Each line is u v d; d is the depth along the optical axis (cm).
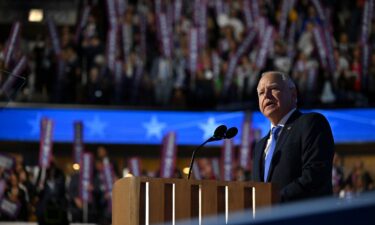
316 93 2791
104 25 2961
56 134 2770
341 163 2684
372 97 2773
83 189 2550
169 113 2802
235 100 2798
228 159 2638
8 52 2450
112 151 2795
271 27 2894
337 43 2898
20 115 2767
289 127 953
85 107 2800
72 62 2873
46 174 2609
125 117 2803
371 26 2898
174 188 805
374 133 2664
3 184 2586
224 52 2883
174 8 2966
